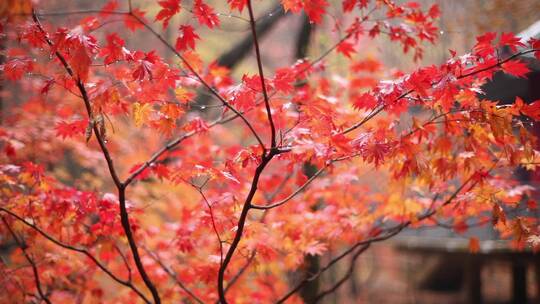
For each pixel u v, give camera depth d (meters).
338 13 7.89
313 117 3.88
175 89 3.99
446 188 5.10
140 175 4.68
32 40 3.77
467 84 4.09
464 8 9.38
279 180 5.78
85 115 5.74
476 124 3.88
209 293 5.45
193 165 4.42
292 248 5.21
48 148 6.75
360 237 5.59
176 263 5.71
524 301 11.28
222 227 4.44
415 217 5.16
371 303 14.06
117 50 3.56
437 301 13.79
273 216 5.52
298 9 3.86
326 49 8.24
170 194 7.23
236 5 3.58
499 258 10.05
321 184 5.58
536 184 6.24
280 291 6.72
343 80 6.18
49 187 4.71
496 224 4.38
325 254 9.48
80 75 3.41
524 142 3.88
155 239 5.97
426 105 3.84
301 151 3.43
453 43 9.13
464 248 9.75
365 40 8.68
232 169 4.05
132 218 4.79
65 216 4.64
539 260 9.41
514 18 9.31
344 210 5.31
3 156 5.62
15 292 5.06
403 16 5.00
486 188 4.55
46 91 3.96
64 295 5.39
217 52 14.12
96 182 7.83
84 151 7.28
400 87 3.63
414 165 3.75
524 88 7.80
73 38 3.44
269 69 14.48
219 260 4.55
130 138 8.38
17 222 4.73
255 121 5.61
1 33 3.96
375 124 4.78
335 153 3.71
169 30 11.46
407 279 15.63
